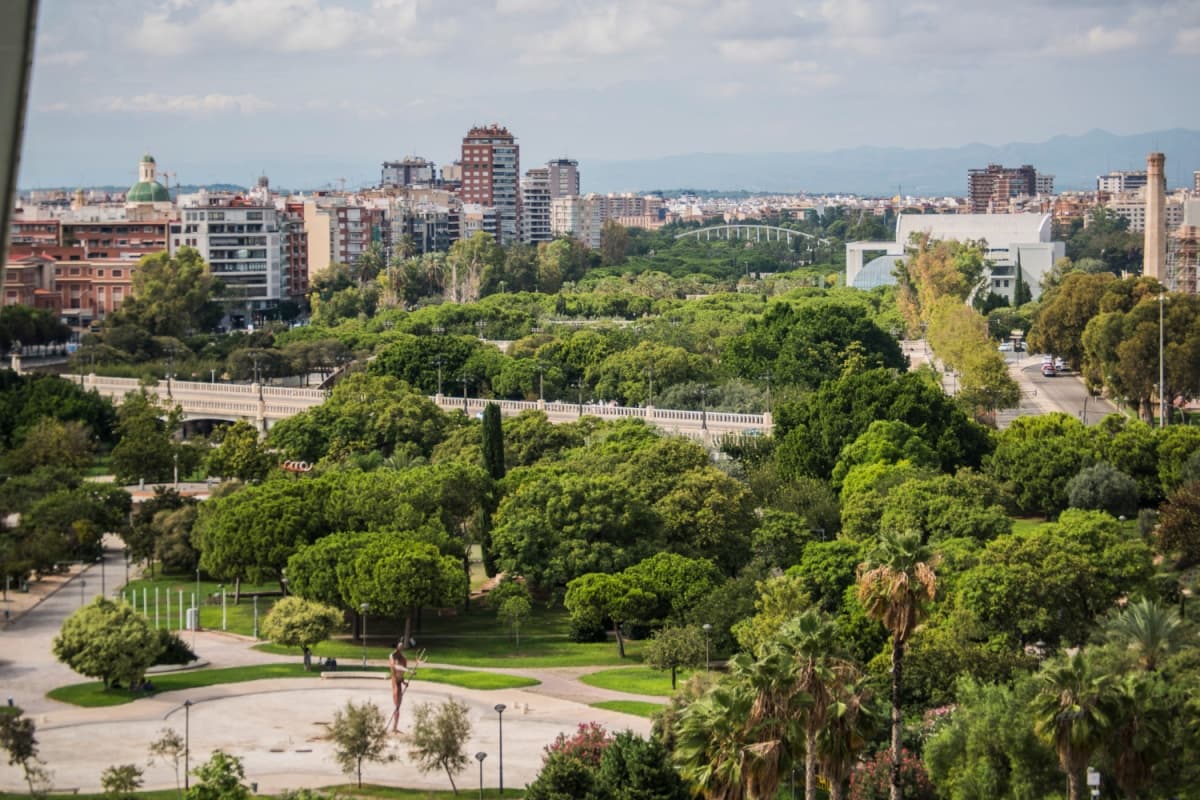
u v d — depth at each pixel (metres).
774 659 102.94
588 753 146.12
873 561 128.62
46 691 192.50
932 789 140.75
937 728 150.75
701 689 155.75
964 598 188.12
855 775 142.25
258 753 166.12
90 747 167.62
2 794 148.00
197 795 130.75
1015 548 194.38
